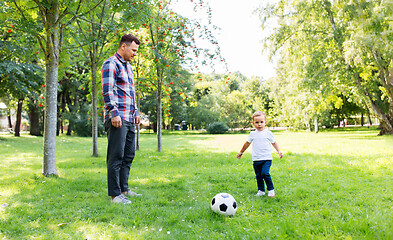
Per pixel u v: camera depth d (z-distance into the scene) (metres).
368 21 12.59
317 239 2.46
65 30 6.89
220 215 3.20
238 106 40.03
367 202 3.60
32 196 4.03
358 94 17.84
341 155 8.46
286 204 3.65
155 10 10.00
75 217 3.12
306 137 20.75
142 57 11.07
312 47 17.12
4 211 3.25
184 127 49.88
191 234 2.65
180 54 9.18
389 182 4.73
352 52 14.70
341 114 30.86
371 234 2.49
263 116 4.33
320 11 16.62
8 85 14.26
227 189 4.58
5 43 9.14
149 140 21.02
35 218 3.08
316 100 18.94
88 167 7.20
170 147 13.63
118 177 3.79
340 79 17.47
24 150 11.76
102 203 3.64
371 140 15.18
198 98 47.25
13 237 2.57
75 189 4.49
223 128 36.97
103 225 2.87
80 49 8.53
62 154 10.44
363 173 5.61
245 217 3.14
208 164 7.45
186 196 4.11
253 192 4.41
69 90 26.81
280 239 2.46
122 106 3.89
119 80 3.91
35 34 5.50
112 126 3.80
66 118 27.19
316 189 4.36
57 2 5.61
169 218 3.06
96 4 6.53
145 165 7.43
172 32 9.48
